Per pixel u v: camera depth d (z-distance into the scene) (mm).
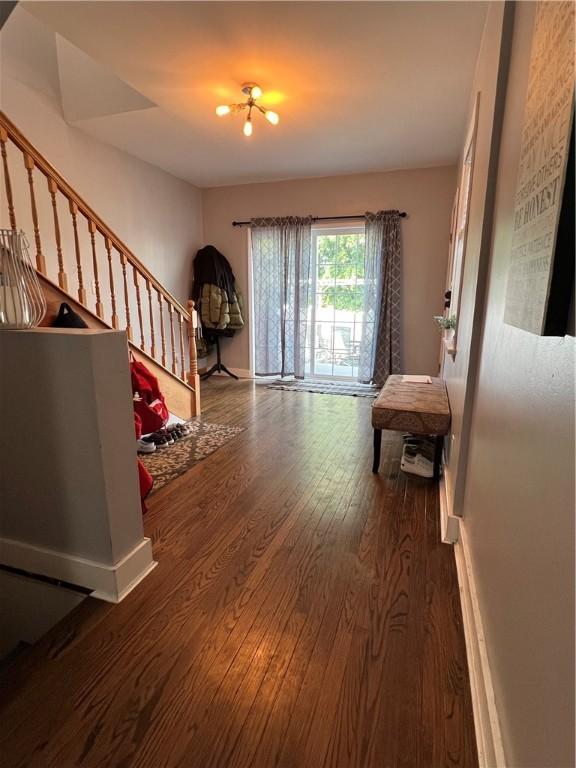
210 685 1187
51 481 1514
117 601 1508
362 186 4727
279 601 1515
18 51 2943
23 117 3057
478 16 2014
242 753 1015
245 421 3699
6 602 1708
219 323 5199
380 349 4875
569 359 674
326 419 3758
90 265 3736
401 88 2758
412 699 1146
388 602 1509
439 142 3730
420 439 2912
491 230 1562
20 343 1426
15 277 1476
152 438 3057
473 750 1021
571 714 577
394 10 1984
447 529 1881
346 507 2189
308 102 2971
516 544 932
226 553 1794
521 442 946
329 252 5121
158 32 2170
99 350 1376
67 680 1195
